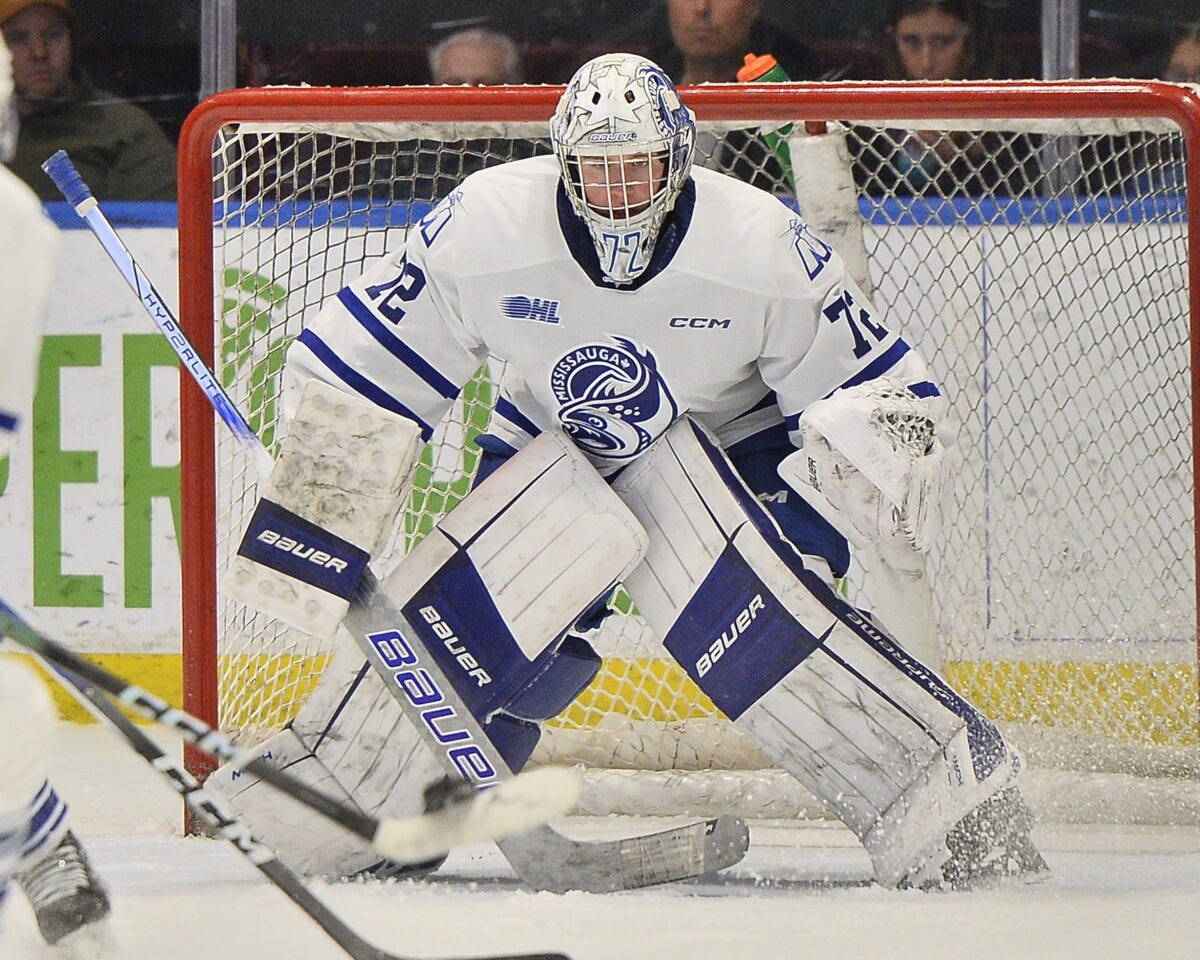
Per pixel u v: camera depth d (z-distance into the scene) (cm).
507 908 840
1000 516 1434
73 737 1565
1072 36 1730
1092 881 931
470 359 981
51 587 1620
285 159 1588
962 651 1405
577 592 951
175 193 1778
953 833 907
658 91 870
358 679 960
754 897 878
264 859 659
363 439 898
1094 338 1364
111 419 1606
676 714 1456
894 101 1109
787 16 1800
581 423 973
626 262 891
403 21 1833
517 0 1833
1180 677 1374
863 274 1295
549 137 1171
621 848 902
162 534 1605
